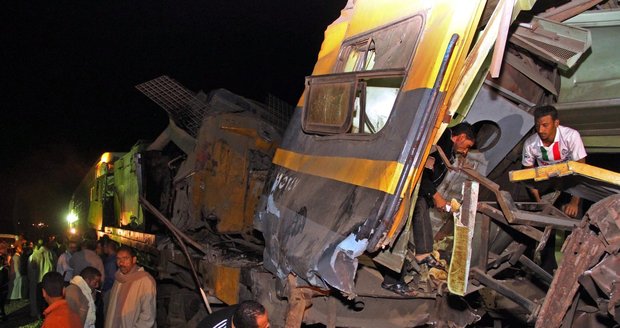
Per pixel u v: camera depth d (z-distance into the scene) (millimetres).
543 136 4301
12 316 12742
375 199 3430
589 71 4543
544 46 4312
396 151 3451
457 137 4449
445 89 3377
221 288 5758
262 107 9500
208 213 7848
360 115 4188
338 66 4930
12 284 14609
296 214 4340
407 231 3676
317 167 4453
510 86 4715
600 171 3133
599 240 3020
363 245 3412
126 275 5895
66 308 5031
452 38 3350
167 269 8281
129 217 11562
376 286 4492
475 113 4711
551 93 4781
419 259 4352
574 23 4543
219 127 8164
